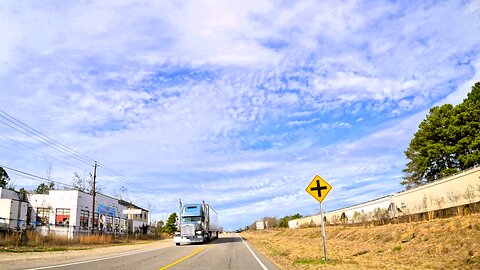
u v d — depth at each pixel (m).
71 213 53.16
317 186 18.80
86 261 18.62
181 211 42.56
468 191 26.89
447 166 51.25
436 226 21.81
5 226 37.69
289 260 19.83
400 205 38.19
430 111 53.03
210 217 48.53
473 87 49.94
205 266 16.69
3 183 67.75
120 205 73.31
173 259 20.16
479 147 46.97
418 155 55.00
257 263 18.14
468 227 18.94
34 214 52.00
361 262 17.12
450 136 49.19
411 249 19.66
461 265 13.84
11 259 19.66
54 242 36.19
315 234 45.59
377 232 28.92
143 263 17.77
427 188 32.91
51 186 67.88
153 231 92.81
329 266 16.02
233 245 36.12
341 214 56.94
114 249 32.06
